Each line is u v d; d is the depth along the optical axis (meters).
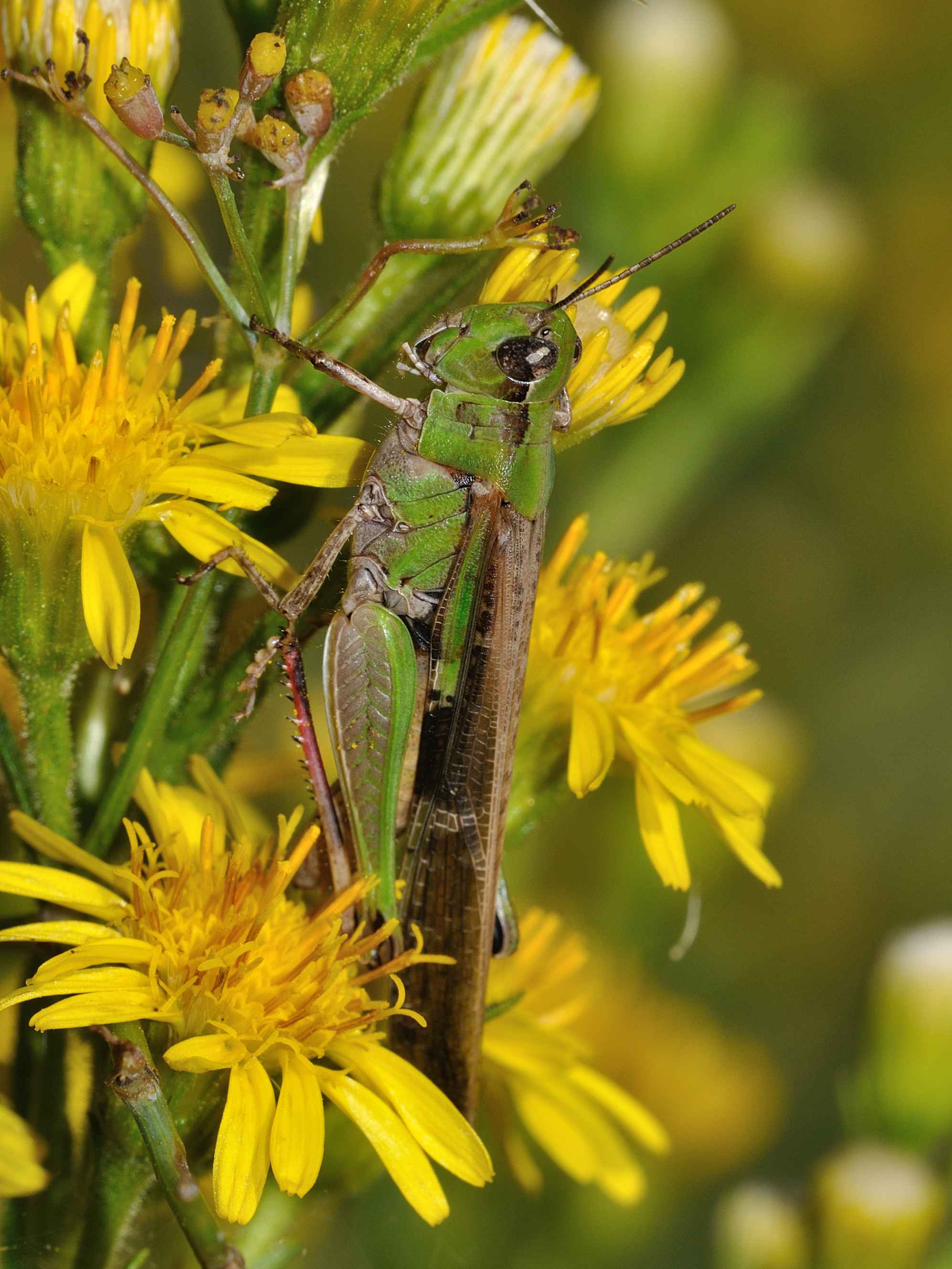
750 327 0.28
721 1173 0.27
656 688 0.21
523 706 0.21
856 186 0.40
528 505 0.20
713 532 0.38
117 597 0.20
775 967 0.34
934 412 0.38
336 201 0.34
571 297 0.20
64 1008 0.19
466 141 0.21
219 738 0.20
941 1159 0.26
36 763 0.20
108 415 0.20
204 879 0.20
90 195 0.20
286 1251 0.20
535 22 0.21
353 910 0.20
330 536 0.20
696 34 0.29
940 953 0.25
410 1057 0.20
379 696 0.20
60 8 0.20
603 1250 0.25
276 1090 0.20
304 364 0.21
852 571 0.39
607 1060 0.26
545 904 0.26
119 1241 0.20
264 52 0.19
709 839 0.26
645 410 0.21
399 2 0.20
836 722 0.38
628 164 0.29
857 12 0.39
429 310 0.21
